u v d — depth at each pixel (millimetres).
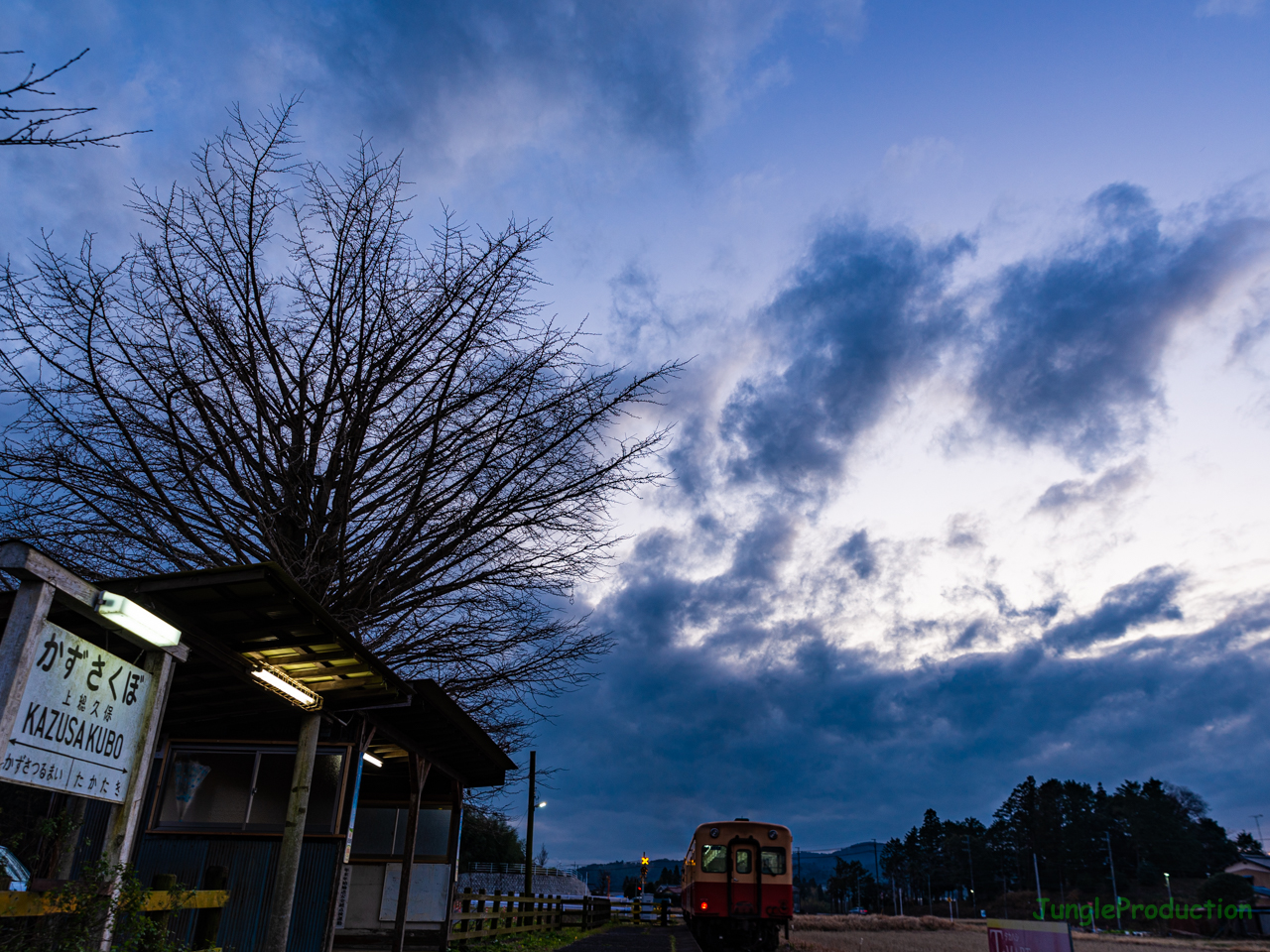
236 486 11547
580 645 13516
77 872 7660
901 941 27422
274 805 10617
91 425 10625
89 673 4660
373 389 12219
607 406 12859
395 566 12445
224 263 11984
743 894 19891
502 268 12703
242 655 7340
